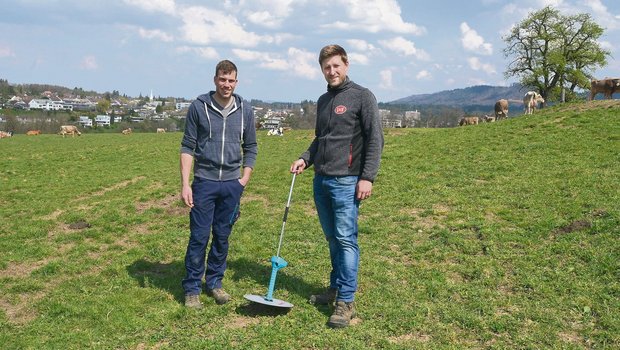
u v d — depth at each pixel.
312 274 7.22
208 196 6.06
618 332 5.19
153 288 6.71
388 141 22.06
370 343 5.13
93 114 147.62
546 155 14.69
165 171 19.48
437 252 7.94
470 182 12.52
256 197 13.20
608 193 10.17
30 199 14.31
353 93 5.57
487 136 19.28
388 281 6.82
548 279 6.63
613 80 24.28
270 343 5.12
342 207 5.56
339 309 5.50
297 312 5.82
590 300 5.93
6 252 8.81
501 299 6.11
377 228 9.38
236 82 6.12
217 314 5.84
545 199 10.27
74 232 10.18
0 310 6.16
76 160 24.78
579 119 19.50
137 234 9.94
